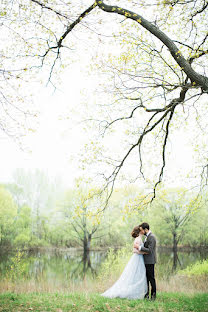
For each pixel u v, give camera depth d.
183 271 16.91
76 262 29.31
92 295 6.96
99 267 24.20
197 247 47.09
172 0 6.17
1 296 6.88
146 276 6.87
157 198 8.60
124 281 6.87
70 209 41.50
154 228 42.09
